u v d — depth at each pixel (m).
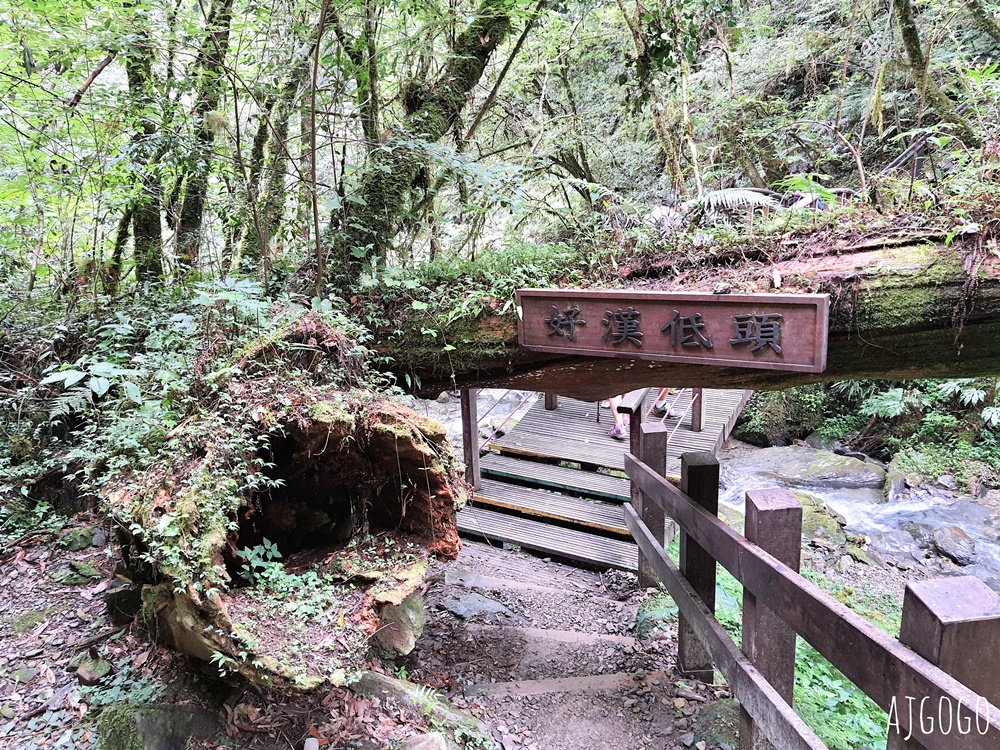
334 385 2.77
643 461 4.31
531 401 7.49
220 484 2.13
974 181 2.47
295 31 3.70
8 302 3.98
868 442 7.86
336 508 2.89
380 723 2.53
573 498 5.61
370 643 3.19
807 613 2.03
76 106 3.68
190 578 1.94
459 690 3.26
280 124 4.16
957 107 4.34
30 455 3.52
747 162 6.44
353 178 3.97
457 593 4.41
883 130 5.75
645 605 4.30
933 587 1.54
